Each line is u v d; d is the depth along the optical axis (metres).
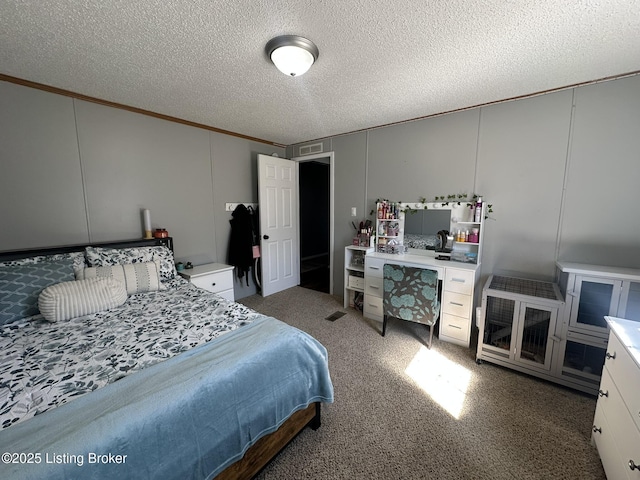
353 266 3.34
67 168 2.27
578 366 1.87
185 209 3.10
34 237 2.14
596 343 1.76
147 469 0.85
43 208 2.18
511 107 2.39
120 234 2.61
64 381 1.09
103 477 0.77
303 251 6.00
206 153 3.26
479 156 2.58
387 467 1.33
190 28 1.43
